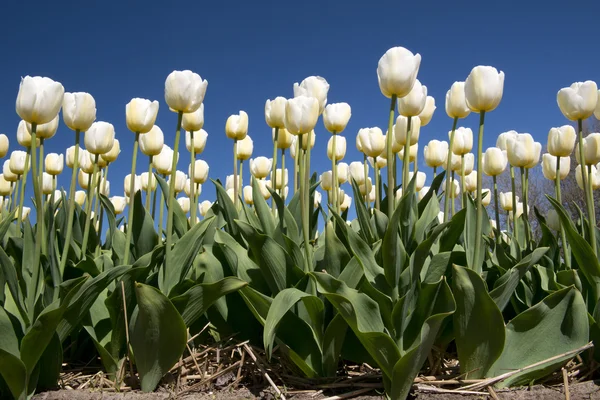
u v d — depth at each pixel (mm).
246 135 1532
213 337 1317
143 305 1065
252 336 1257
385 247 1061
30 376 1082
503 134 1608
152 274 1170
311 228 1369
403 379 1053
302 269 1187
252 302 1135
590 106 1238
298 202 1346
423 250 1063
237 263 1234
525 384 1148
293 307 1182
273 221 1276
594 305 1225
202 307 1125
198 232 1193
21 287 1177
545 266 1342
